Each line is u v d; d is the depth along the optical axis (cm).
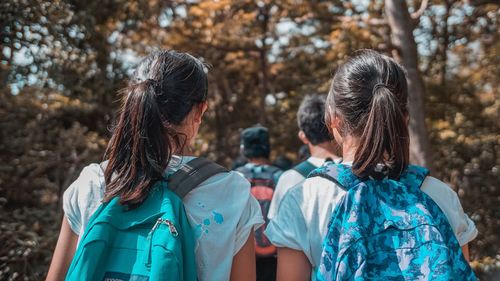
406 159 144
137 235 131
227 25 709
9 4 429
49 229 437
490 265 470
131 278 127
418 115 554
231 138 845
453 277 129
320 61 790
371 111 142
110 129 155
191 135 151
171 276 125
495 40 766
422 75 801
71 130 502
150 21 657
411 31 573
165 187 139
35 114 497
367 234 135
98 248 129
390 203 138
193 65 150
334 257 137
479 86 794
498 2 605
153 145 138
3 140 479
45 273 398
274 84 867
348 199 140
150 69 148
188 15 686
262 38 761
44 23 460
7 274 393
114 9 613
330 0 734
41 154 485
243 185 149
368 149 141
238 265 146
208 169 145
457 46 832
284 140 820
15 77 478
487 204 630
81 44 560
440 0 783
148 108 138
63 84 534
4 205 466
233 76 873
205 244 139
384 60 154
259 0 679
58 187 495
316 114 285
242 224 146
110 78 606
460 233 152
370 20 632
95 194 144
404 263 131
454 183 681
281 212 157
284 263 155
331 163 156
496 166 670
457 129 709
